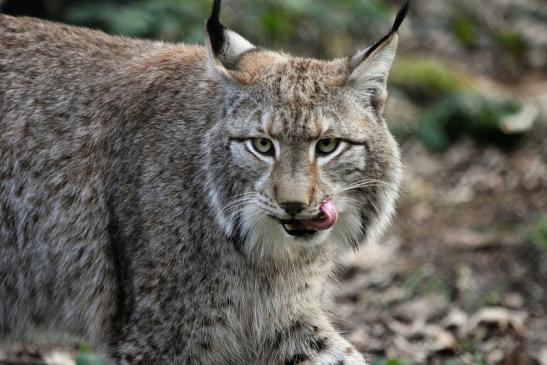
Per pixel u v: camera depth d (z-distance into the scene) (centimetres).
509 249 1355
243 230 845
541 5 2336
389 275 1330
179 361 873
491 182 1572
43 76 930
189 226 857
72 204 905
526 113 1716
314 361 920
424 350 1159
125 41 965
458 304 1266
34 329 958
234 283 870
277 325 909
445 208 1509
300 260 884
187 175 860
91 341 933
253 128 812
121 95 912
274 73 833
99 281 906
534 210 1466
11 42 949
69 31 966
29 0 1582
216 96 863
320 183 811
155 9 1656
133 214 877
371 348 1163
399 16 841
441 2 2231
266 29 1783
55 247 915
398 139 1691
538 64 2030
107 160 900
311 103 812
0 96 927
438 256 1365
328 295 952
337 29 1891
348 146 822
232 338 889
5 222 925
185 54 923
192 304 864
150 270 865
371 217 879
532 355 1141
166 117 883
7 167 917
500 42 2078
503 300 1259
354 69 829
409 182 1584
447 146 1692
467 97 1734
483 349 1154
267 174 810
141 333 869
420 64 1862
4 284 942
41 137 915
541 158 1623
